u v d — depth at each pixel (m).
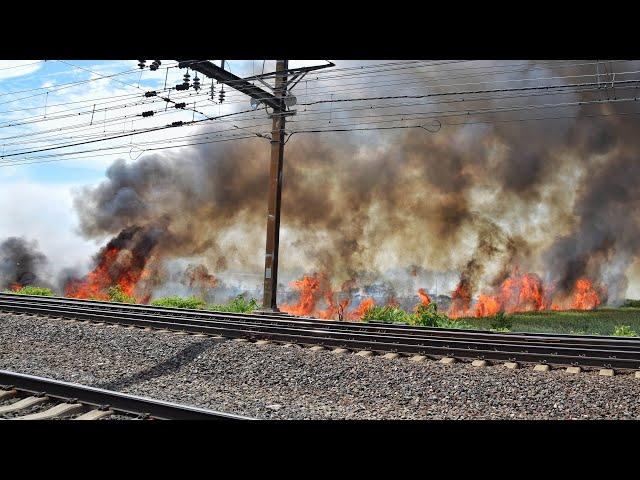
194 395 7.39
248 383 8.32
